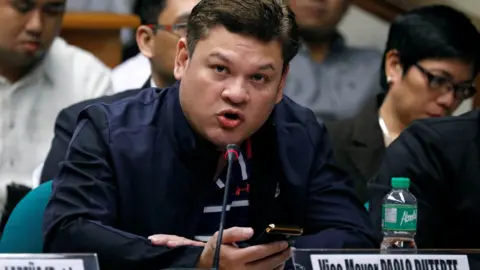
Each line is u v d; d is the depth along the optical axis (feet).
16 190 25.58
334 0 33.17
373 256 16.20
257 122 17.98
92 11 36.91
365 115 27.30
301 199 20.04
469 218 21.93
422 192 21.91
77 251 17.94
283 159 19.86
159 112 19.44
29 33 27.84
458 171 21.95
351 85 33.76
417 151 22.16
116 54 33.91
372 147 26.86
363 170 26.71
